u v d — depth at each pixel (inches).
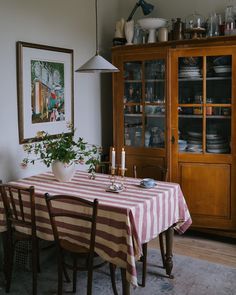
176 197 113.0
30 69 127.8
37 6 130.0
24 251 121.3
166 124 150.8
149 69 153.9
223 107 142.7
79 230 98.2
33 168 132.9
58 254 98.5
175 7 162.2
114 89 159.6
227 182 143.9
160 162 154.4
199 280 115.3
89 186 113.7
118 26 159.9
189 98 147.5
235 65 137.9
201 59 143.9
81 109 155.3
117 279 115.4
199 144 147.5
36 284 104.8
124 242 90.8
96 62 110.2
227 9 145.0
